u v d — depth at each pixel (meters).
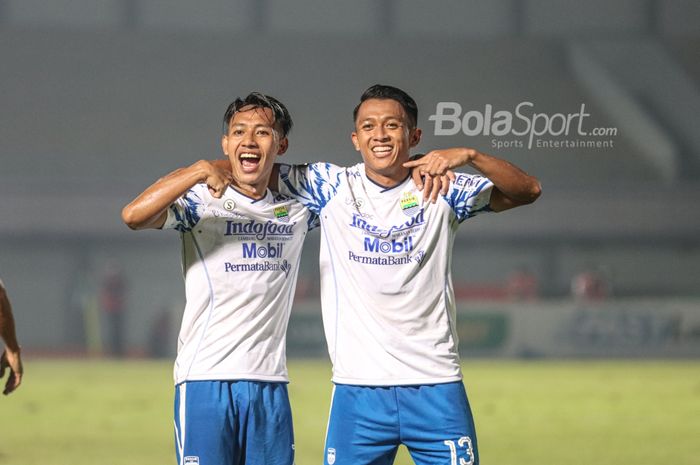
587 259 121.94
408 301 18.64
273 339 19.30
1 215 115.88
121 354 102.69
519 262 121.19
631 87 146.62
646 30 154.38
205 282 19.05
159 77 150.12
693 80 145.88
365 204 18.94
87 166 134.12
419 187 18.70
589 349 90.75
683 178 133.00
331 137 141.38
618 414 47.25
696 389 59.62
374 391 18.58
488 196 19.14
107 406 50.91
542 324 91.00
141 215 18.02
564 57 152.88
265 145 18.81
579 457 34.06
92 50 152.50
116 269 103.50
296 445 36.53
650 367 79.38
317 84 150.12
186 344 19.17
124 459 33.47
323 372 74.50
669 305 90.62
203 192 19.16
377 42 156.12
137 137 139.75
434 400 18.50
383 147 18.62
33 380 69.00
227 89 149.00
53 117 141.12
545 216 120.25
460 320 91.00
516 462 33.06
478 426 42.97
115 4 155.12
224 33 156.12
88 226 117.00
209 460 18.72
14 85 145.88
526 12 156.62
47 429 41.59
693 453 34.84
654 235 121.12
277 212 19.31
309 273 111.88
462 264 120.88
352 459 18.77
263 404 18.98
